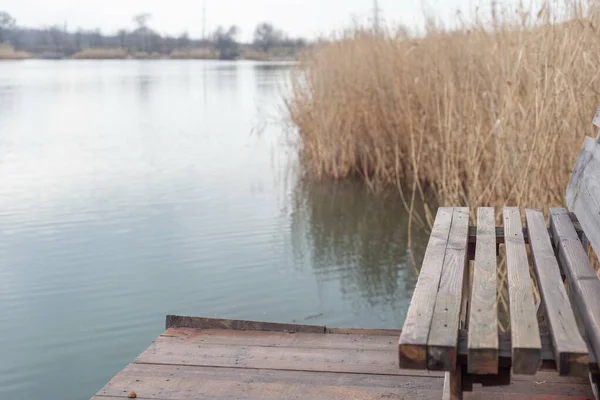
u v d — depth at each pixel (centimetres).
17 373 367
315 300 462
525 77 489
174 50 8125
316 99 882
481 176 529
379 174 860
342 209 713
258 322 319
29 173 901
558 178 426
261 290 479
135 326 422
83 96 2131
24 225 644
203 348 297
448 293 188
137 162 989
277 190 799
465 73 627
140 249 570
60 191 791
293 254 560
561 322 168
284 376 268
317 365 278
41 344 399
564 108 420
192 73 3784
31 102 1920
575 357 152
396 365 276
